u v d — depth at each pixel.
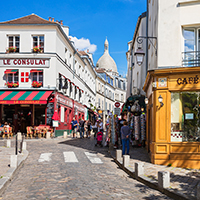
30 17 25.20
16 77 23.66
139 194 6.29
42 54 23.42
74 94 31.25
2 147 14.58
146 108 16.86
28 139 20.45
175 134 10.30
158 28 10.82
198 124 10.20
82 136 23.00
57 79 23.92
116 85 63.75
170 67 10.50
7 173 7.68
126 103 20.80
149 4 17.95
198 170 9.24
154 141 10.48
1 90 23.25
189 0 10.45
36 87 23.12
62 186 6.75
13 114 23.81
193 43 10.71
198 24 10.48
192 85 10.09
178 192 5.98
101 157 12.27
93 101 46.06
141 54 12.20
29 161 10.57
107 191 6.40
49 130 22.91
